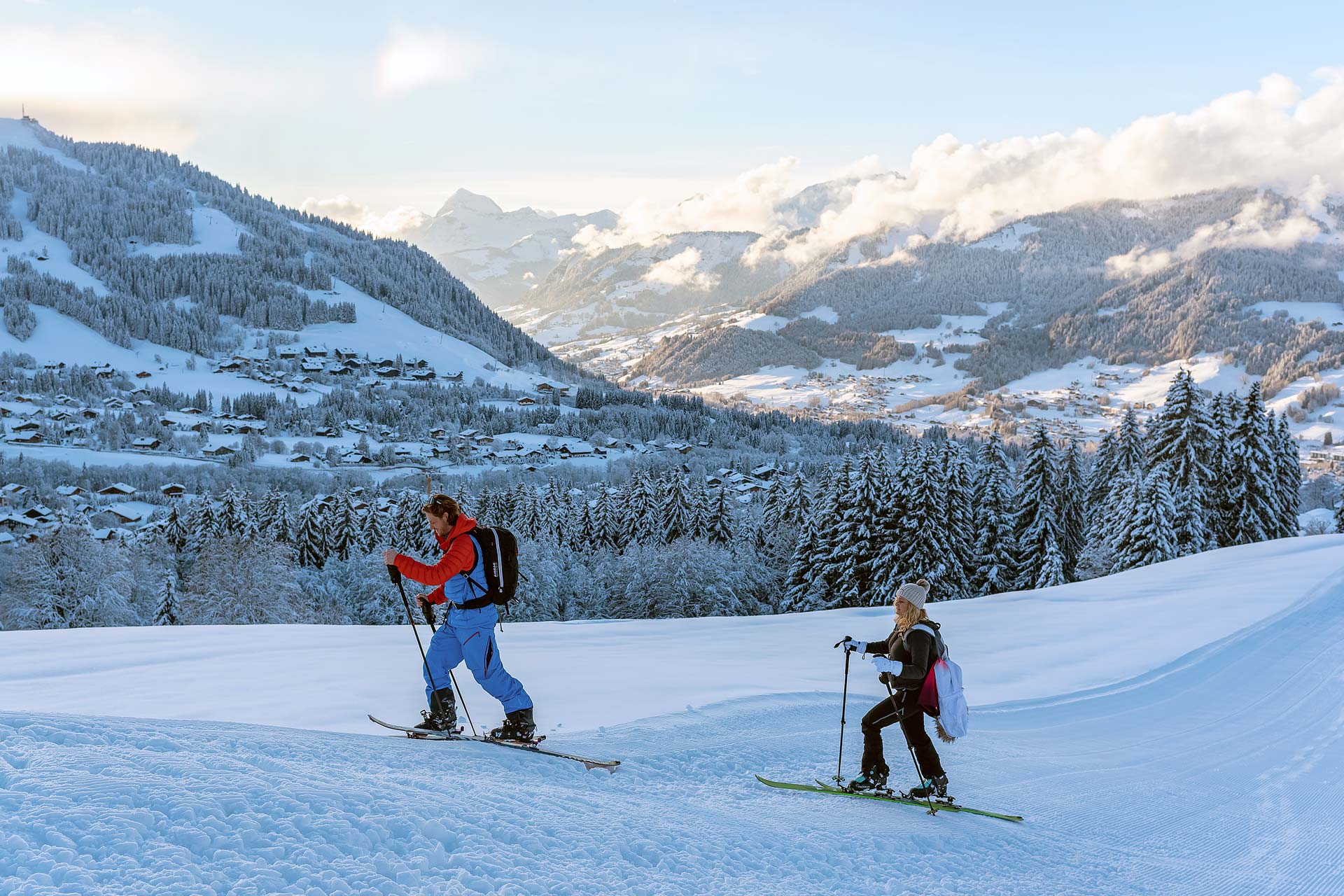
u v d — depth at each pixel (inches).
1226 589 885.8
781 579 2546.8
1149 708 500.7
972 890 209.0
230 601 2027.6
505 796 207.2
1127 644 684.1
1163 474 1654.8
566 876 168.9
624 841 192.5
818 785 282.2
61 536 2150.6
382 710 382.6
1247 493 1743.4
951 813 271.3
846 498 1945.1
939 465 1818.4
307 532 2851.9
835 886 195.6
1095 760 376.5
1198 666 600.4
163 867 137.0
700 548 2369.6
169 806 156.1
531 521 3038.9
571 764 258.5
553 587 2536.9
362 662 518.9
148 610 2404.0
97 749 182.5
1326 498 5187.0
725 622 810.2
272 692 421.1
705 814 229.5
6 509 3983.8
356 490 4576.8
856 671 550.6
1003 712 467.8
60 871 129.3
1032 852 245.1
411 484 5290.4
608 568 2578.7
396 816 174.2
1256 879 247.1
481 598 256.8
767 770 297.6
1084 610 865.5
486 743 263.4
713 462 6392.7
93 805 150.1
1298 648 649.6
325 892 142.3
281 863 146.3
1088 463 2502.5
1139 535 1588.3
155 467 5315.0
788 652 634.2
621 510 3085.6
